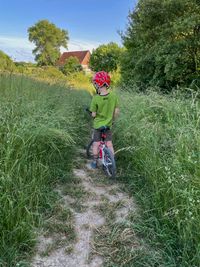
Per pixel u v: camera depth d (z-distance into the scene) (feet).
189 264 8.57
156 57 39.34
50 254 9.49
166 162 12.94
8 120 14.21
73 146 19.90
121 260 9.23
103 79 15.69
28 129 13.91
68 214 11.66
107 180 15.40
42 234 10.35
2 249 8.96
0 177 10.69
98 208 12.41
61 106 21.94
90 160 18.76
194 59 38.17
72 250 9.72
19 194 10.61
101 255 9.56
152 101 20.45
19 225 9.66
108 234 10.62
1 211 9.72
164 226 10.23
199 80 36.88
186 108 17.63
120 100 24.95
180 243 9.31
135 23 48.06
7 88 18.92
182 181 10.98
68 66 161.07
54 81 33.17
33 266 8.92
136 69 46.55
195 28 35.99
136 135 16.90
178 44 37.29
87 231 10.80
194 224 9.25
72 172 16.24
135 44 51.34
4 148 12.14
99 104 15.97
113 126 20.67
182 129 14.11
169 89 40.75
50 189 13.34
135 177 14.84
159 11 39.55
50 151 15.58
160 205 11.26
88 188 14.35
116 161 17.70
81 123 25.93
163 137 15.19
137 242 10.05
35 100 18.75
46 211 11.65
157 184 12.32
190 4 36.83
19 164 11.57
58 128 16.34
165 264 8.76
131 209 12.27
